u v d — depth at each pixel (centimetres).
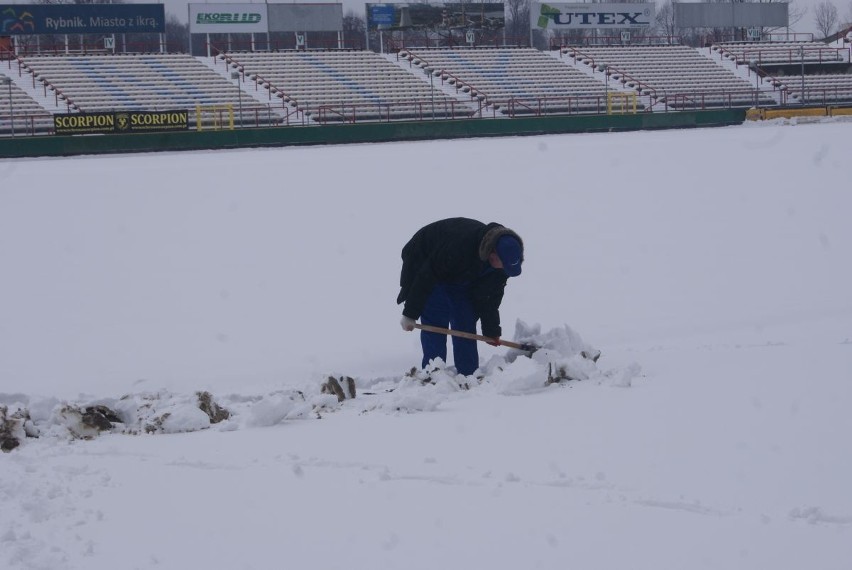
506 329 893
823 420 504
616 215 1648
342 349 849
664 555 344
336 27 4359
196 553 368
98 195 2017
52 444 541
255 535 384
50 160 2873
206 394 610
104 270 1285
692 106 4222
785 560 335
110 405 595
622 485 416
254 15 4219
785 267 1166
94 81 3706
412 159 2628
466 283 683
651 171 2250
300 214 1747
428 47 4466
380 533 380
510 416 555
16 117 3203
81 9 3950
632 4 4841
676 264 1211
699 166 2316
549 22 4775
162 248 1448
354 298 1072
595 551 351
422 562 351
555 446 484
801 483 406
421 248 689
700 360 701
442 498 416
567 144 3064
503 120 3634
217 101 3731
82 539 385
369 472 457
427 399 593
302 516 403
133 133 3138
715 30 5716
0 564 356
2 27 3859
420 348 845
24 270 1293
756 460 441
